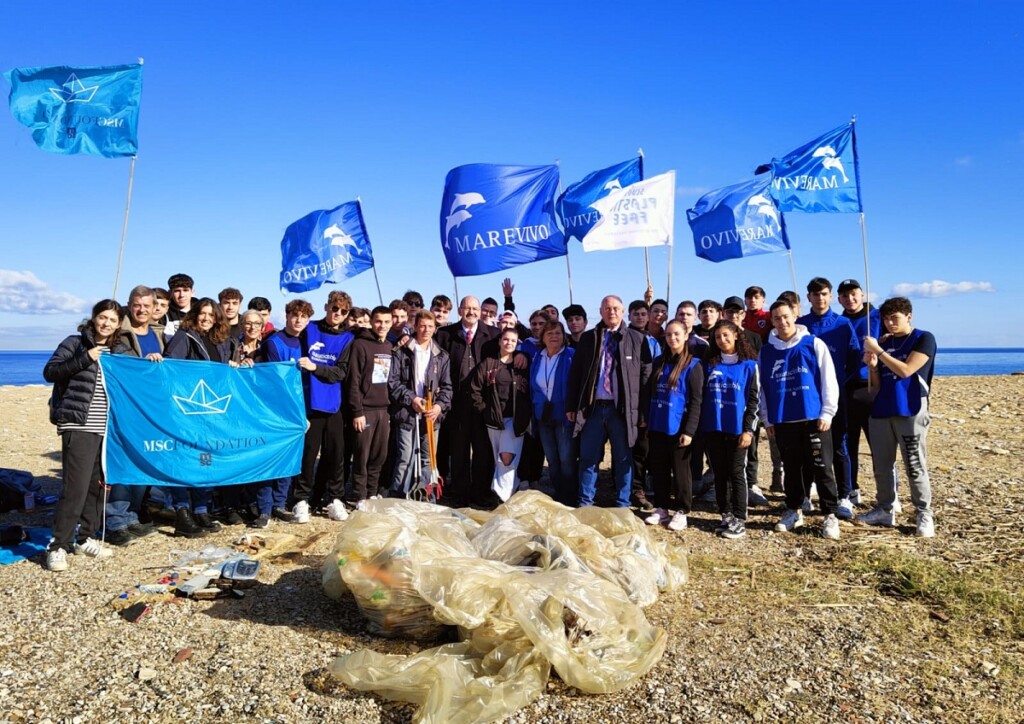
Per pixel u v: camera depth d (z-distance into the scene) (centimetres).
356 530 448
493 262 877
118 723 328
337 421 710
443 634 417
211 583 496
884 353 626
